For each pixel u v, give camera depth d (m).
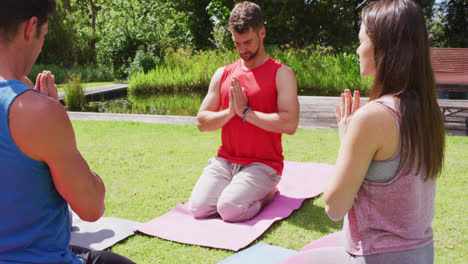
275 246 2.58
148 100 11.11
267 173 3.16
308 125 6.52
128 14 21.73
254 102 3.17
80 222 2.95
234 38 3.08
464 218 2.96
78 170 1.09
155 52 20.22
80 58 21.91
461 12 23.03
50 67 18.62
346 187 1.26
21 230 1.07
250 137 3.18
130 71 17.36
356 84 11.47
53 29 20.17
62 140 1.05
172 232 2.80
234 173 3.24
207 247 2.60
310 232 2.82
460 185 3.63
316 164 4.39
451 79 10.54
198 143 5.45
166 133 6.07
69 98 9.85
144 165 4.44
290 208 3.22
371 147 1.22
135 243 2.68
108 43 21.61
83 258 1.36
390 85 1.27
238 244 2.61
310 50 13.62
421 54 1.24
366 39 1.34
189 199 3.26
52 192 1.13
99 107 9.88
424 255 1.29
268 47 15.29
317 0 20.94
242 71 3.25
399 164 1.22
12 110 1.00
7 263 1.06
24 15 1.03
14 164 1.01
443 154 1.29
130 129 6.37
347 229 1.37
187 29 22.69
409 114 1.19
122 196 3.54
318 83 11.92
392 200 1.26
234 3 17.73
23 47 1.07
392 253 1.27
